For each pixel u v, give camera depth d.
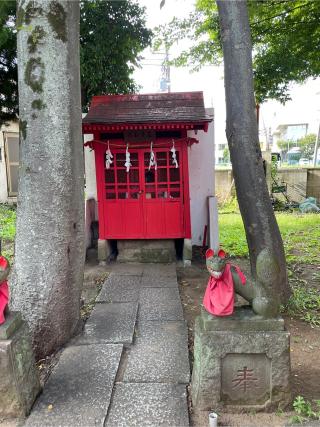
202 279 6.54
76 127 4.11
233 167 5.06
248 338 2.99
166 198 7.08
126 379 3.49
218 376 3.02
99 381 3.44
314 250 8.48
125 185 7.14
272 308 3.01
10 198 14.66
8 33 9.47
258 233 4.93
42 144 3.87
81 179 4.26
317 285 6.31
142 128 6.39
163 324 4.67
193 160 8.23
